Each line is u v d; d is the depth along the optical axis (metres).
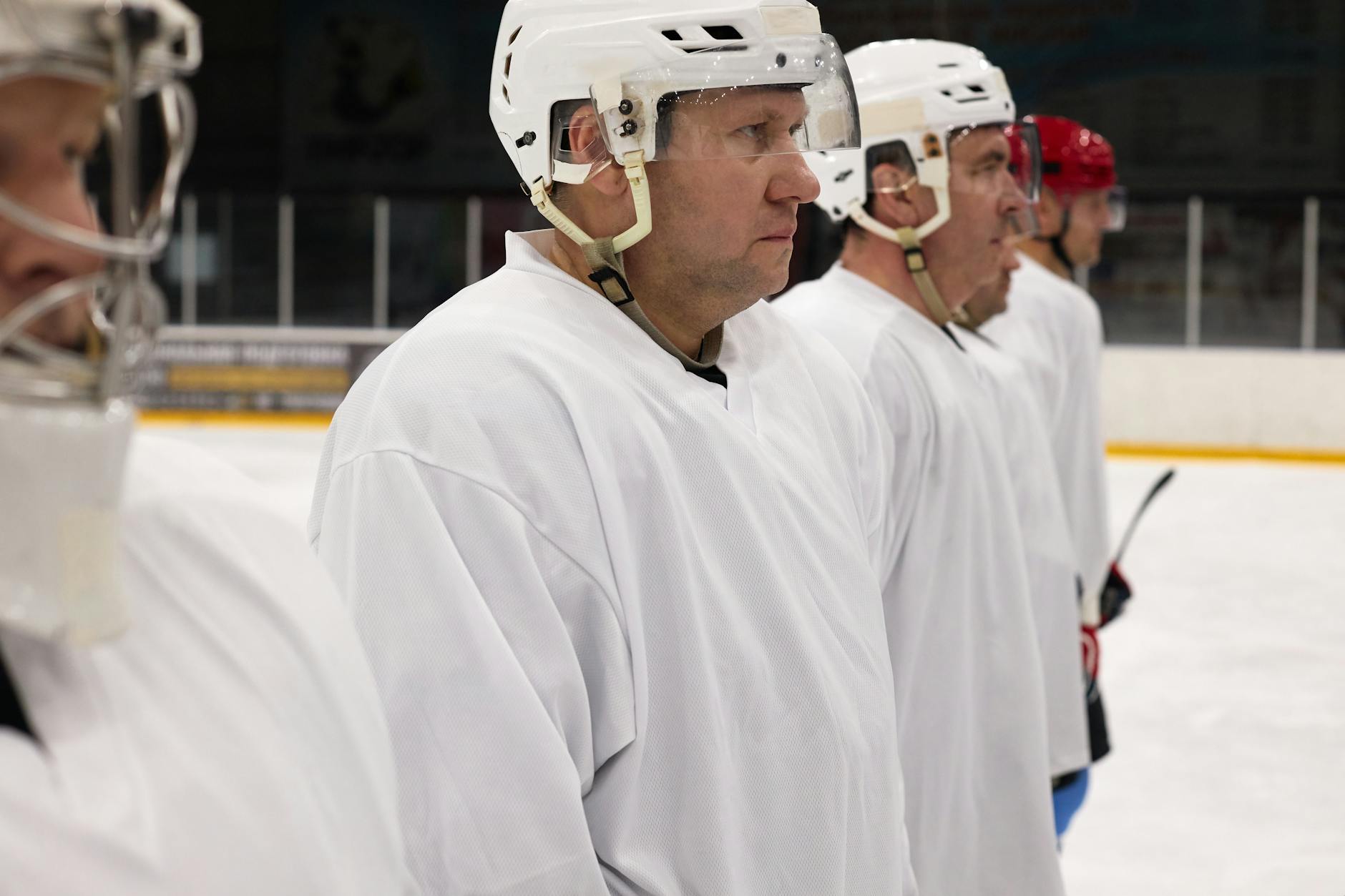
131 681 1.02
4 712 0.98
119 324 0.91
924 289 3.20
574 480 1.87
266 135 19.38
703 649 1.91
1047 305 4.85
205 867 1.00
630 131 1.96
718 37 1.98
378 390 1.96
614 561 1.87
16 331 0.89
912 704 3.04
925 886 3.05
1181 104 17.66
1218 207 17.58
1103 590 4.89
